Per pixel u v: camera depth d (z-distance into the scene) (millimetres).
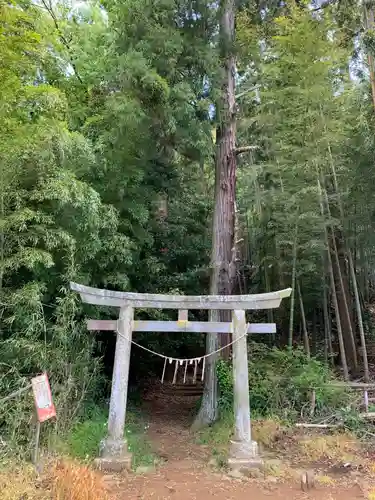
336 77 7016
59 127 3871
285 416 5043
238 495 3318
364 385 5469
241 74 7840
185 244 7867
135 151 5695
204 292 7578
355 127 6379
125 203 5785
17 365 3842
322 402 5160
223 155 5934
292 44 6062
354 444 4426
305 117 6012
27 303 3764
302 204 6375
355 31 6625
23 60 3625
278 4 6801
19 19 3662
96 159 4969
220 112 5648
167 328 4348
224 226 5801
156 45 4820
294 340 8375
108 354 6738
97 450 4043
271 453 4344
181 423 5922
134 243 5766
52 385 4125
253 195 8023
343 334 7195
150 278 6891
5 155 3627
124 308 4320
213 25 5625
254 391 5355
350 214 6883
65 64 5668
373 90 5691
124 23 5004
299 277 7574
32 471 3145
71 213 4277
